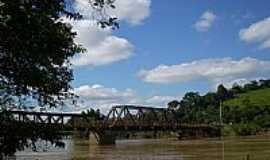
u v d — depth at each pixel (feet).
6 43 45.29
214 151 258.98
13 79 48.11
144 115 425.69
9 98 49.73
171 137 547.90
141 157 230.27
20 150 49.26
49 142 52.80
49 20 47.73
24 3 45.29
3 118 48.75
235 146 301.43
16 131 48.62
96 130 372.79
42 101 51.49
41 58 47.91
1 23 43.45
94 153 260.42
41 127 50.39
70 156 232.73
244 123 599.16
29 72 47.85
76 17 50.19
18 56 46.83
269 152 233.35
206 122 590.55
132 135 569.23
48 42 47.62
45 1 47.47
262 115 631.97
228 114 640.17
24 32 45.39
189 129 499.51
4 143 48.16
